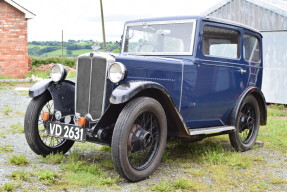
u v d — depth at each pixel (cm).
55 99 461
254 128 599
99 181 389
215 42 525
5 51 1809
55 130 439
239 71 564
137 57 437
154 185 396
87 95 428
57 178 393
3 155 478
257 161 512
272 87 1195
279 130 732
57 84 470
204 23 502
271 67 1193
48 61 2608
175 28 512
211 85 516
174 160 501
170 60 470
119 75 397
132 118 393
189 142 541
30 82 1738
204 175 437
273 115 984
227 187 397
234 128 546
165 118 435
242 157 516
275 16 1164
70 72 2014
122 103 414
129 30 561
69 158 464
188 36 498
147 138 416
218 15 1313
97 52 425
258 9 1202
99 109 418
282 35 1161
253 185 406
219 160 490
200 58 495
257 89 591
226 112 556
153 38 530
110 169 441
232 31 553
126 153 391
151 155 429
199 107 508
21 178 379
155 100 420
